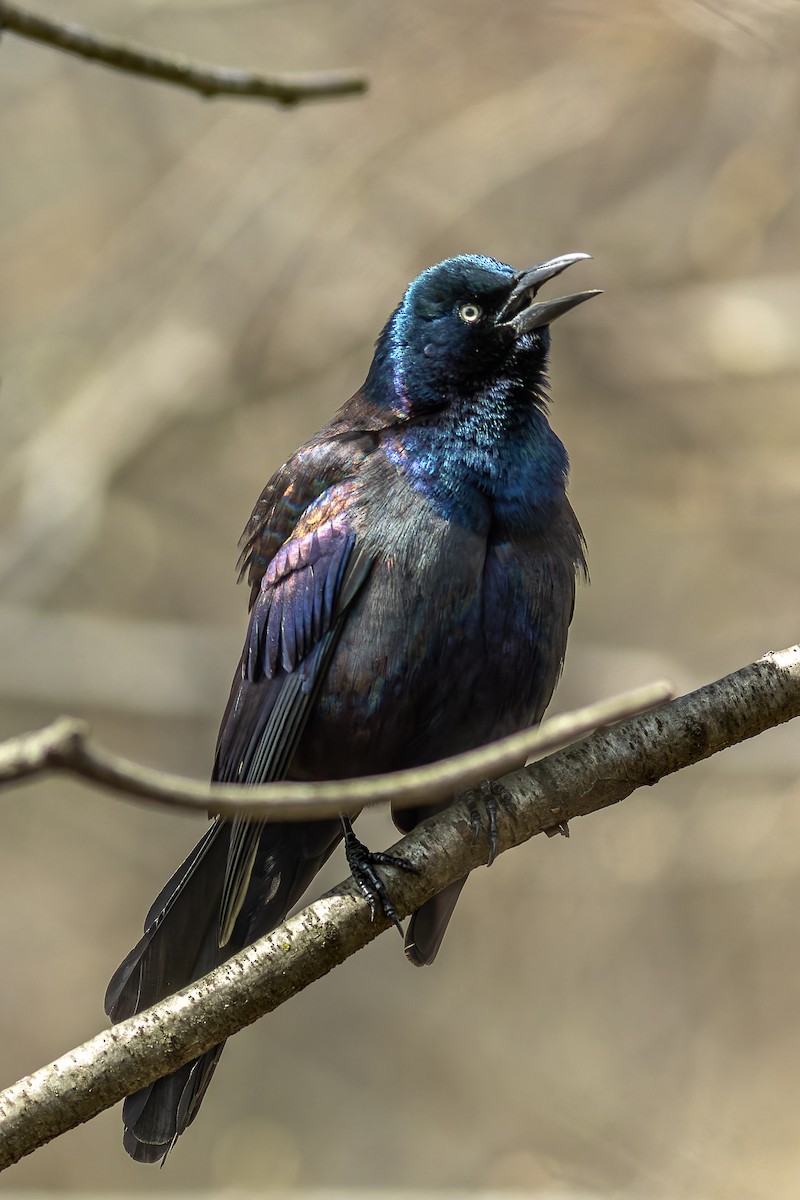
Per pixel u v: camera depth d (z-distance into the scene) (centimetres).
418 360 748
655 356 1556
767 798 1486
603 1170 1423
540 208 1573
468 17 1505
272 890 725
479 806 615
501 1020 1528
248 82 550
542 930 1538
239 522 1688
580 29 1458
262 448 1639
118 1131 1563
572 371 1580
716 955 1519
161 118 1706
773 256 1566
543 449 732
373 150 1541
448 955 1556
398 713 716
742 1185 1395
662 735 610
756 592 1598
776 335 1517
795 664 611
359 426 761
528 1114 1478
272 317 1594
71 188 1764
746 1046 1495
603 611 1616
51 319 1667
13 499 1609
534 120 1515
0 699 1535
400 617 705
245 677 752
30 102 1750
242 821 679
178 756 1628
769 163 1491
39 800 1703
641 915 1529
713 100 1498
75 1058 560
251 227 1593
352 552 714
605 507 1619
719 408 1576
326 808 436
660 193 1563
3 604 1504
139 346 1611
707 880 1480
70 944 1686
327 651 721
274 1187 1465
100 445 1571
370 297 1568
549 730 439
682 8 1380
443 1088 1519
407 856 606
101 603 1688
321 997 1589
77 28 523
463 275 749
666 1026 1508
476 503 710
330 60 1570
